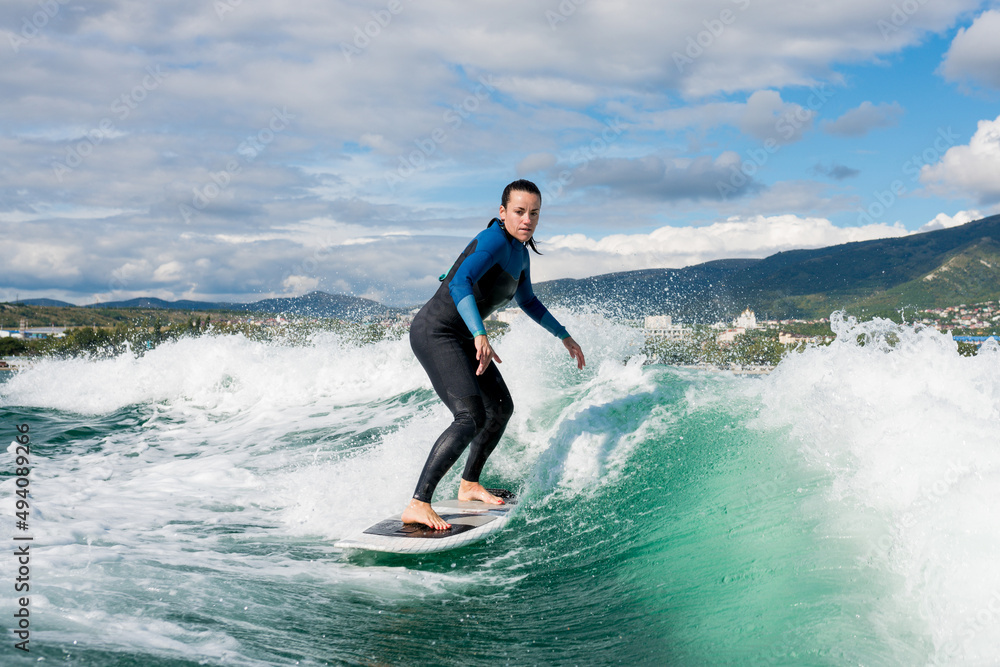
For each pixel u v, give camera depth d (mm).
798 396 3645
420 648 2035
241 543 3145
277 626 2119
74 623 1919
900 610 1882
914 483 2357
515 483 4098
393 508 3734
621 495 3463
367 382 8156
